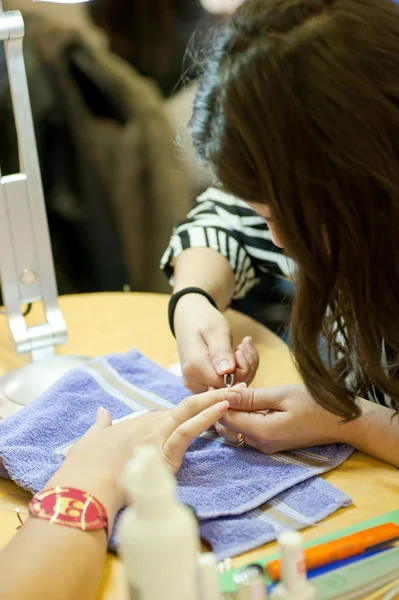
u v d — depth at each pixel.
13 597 0.86
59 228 2.01
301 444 1.07
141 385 1.19
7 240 1.23
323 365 1.00
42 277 1.26
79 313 1.40
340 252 0.95
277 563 0.89
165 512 0.71
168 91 2.02
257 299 1.48
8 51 1.17
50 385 1.20
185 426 1.03
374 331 0.99
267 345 1.30
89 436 1.03
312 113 0.90
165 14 1.96
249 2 0.96
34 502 0.94
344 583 0.90
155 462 0.72
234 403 1.08
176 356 1.29
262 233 1.39
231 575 0.88
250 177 0.94
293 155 0.91
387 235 0.95
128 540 0.71
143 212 2.04
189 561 0.72
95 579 0.91
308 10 0.92
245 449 1.08
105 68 1.93
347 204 0.92
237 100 0.92
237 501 0.99
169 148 1.99
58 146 1.95
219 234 1.39
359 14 0.91
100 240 2.04
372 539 0.93
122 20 1.95
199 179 1.97
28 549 0.90
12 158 1.85
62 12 1.87
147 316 1.39
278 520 0.98
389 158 0.92
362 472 1.05
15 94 1.19
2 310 1.29
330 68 0.90
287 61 0.91
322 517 0.98
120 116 1.97
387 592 0.89
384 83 0.91
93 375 1.18
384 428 1.06
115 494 0.97
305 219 0.93
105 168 1.99
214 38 0.98
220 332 1.21
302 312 0.98
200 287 1.31
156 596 0.72
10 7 1.83
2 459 1.04
